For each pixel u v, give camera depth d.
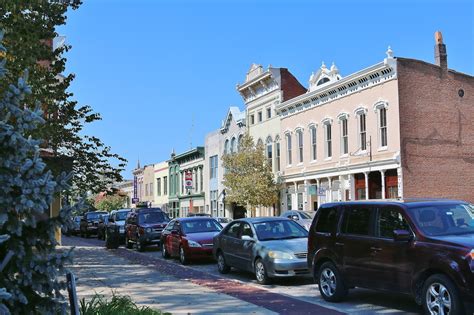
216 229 18.98
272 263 12.47
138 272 15.54
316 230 10.87
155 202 68.44
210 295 11.20
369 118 28.80
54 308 4.71
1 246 4.58
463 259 7.52
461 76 28.66
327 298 10.38
